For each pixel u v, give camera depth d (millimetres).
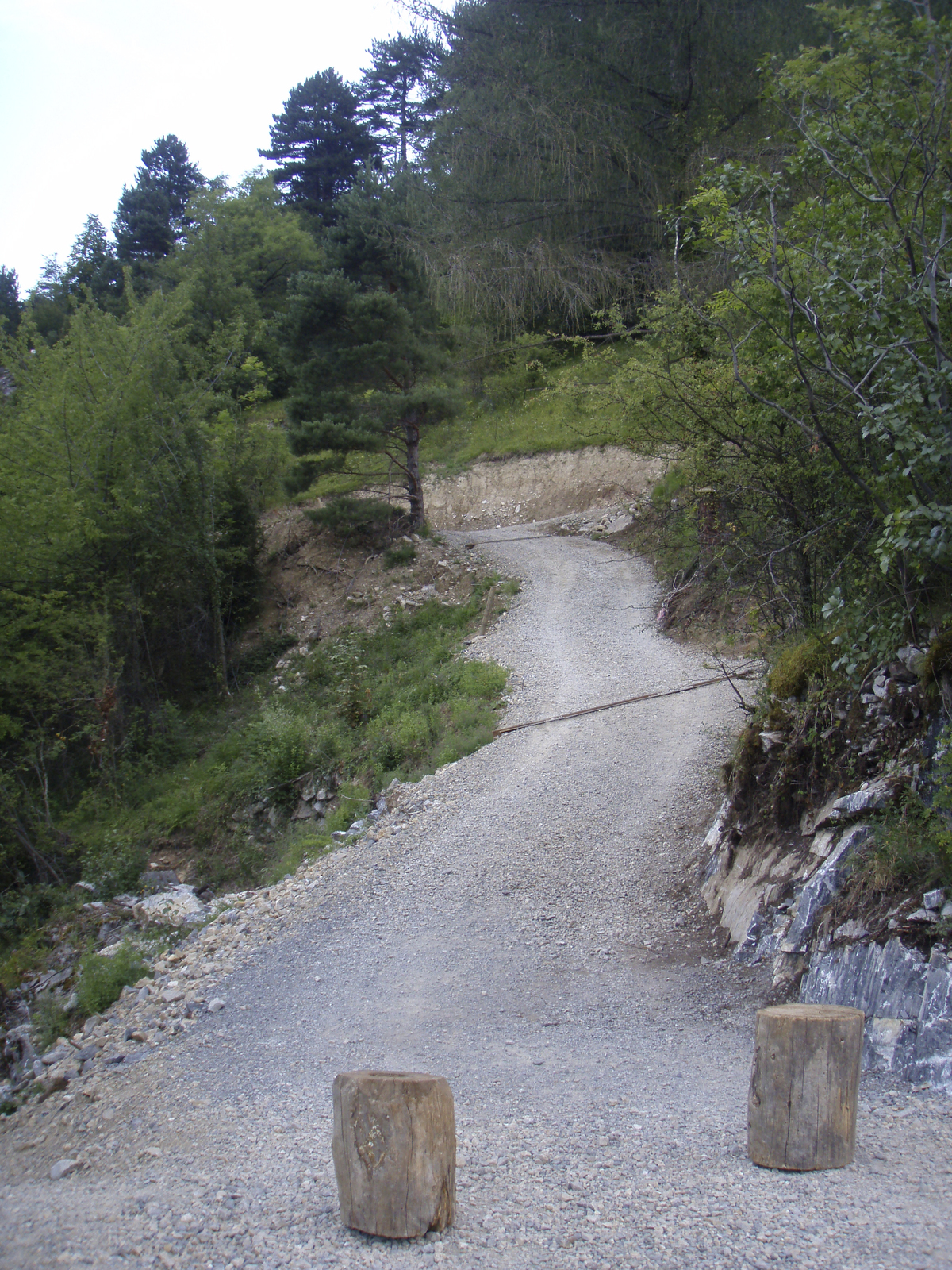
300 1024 7996
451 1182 3834
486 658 20031
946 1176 3807
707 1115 5023
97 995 10531
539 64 25766
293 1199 4414
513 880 10219
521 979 8203
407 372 27078
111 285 56375
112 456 25594
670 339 11555
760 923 7758
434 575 27078
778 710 8805
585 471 31000
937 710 6863
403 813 13227
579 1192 4066
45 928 17031
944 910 5684
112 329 26734
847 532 9406
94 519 24641
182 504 26297
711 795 11188
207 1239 4062
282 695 24359
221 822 19141
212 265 40438
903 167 7715
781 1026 4105
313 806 17922
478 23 26953
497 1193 4160
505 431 34406
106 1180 5680
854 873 6559
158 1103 6965
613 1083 5859
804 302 7855
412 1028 7504
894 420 6652
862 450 8445
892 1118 4590
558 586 23938
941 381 6695
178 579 27281
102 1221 4633
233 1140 5832
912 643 7422
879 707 7590
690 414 11102
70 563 24250
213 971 9750
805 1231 3418
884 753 7359
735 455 10531
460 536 29859
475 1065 6516
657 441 12102
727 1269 3205
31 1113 7840
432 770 15156
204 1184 4996
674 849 10242
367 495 33219
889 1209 3537
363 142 60812
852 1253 3211
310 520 30125
